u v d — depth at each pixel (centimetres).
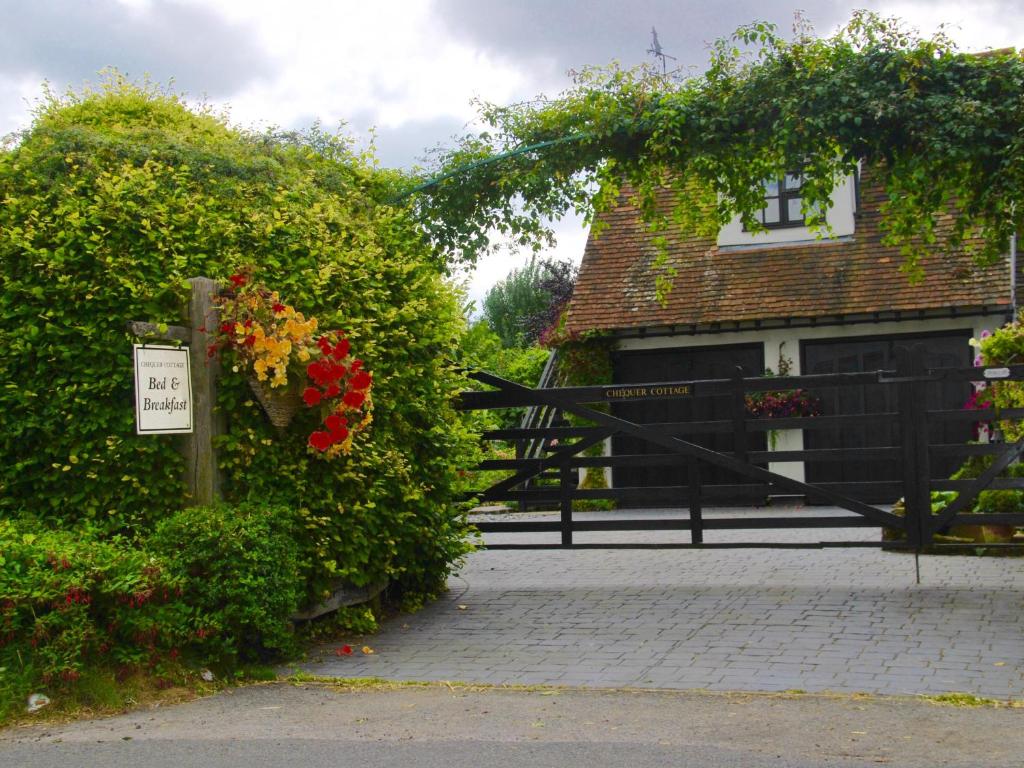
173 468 681
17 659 549
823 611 812
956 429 1708
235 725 530
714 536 1415
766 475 937
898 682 596
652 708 554
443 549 892
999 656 654
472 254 1059
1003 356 1058
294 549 684
